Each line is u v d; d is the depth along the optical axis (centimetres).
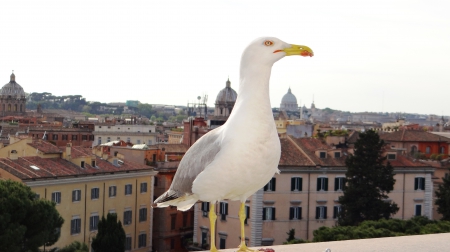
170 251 7206
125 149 8125
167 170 7312
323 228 4684
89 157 6225
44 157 6006
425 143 11694
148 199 6950
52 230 4297
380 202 5719
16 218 3900
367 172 5706
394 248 975
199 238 6550
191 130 9725
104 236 5184
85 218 5984
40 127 15725
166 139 18375
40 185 5400
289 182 6138
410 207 6694
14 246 3819
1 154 6294
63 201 5694
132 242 6681
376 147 5769
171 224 7194
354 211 5741
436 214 7638
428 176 6769
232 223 6178
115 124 17838
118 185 6450
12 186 4031
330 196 6347
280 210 6094
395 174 6072
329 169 6309
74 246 4912
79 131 15862
